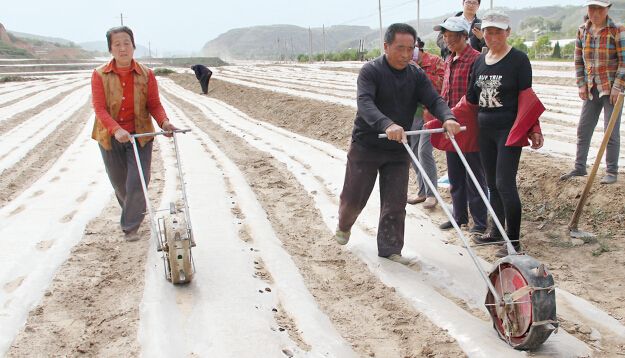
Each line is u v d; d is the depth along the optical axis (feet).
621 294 15.31
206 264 17.10
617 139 20.54
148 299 14.84
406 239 19.65
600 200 20.15
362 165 17.17
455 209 20.48
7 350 12.70
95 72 18.04
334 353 12.57
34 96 85.25
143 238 19.61
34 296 15.26
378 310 14.79
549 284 11.90
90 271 16.99
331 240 19.90
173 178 28.27
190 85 107.24
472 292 15.84
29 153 36.42
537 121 16.49
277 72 133.90
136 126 18.67
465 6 21.39
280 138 40.45
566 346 12.69
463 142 18.81
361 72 16.37
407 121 16.85
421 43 22.17
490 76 16.96
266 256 17.92
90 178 29.17
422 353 12.70
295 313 14.39
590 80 20.79
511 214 17.31
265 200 24.61
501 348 12.53
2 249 18.65
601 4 19.88
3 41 360.69
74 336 13.37
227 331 13.07
